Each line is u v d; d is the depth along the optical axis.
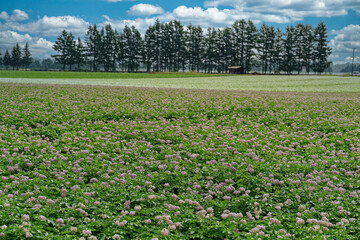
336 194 8.16
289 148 12.85
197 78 79.94
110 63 152.00
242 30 138.12
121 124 16.91
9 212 6.39
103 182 8.58
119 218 6.65
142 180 8.91
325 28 136.50
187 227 6.68
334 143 14.14
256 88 48.59
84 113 20.22
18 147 11.73
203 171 9.88
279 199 8.16
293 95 36.03
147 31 151.38
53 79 63.78
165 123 17.80
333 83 63.09
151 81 63.47
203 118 20.14
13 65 183.12
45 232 5.92
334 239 6.12
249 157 11.50
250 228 6.54
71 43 152.50
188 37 148.75
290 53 139.62
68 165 10.19
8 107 20.92
